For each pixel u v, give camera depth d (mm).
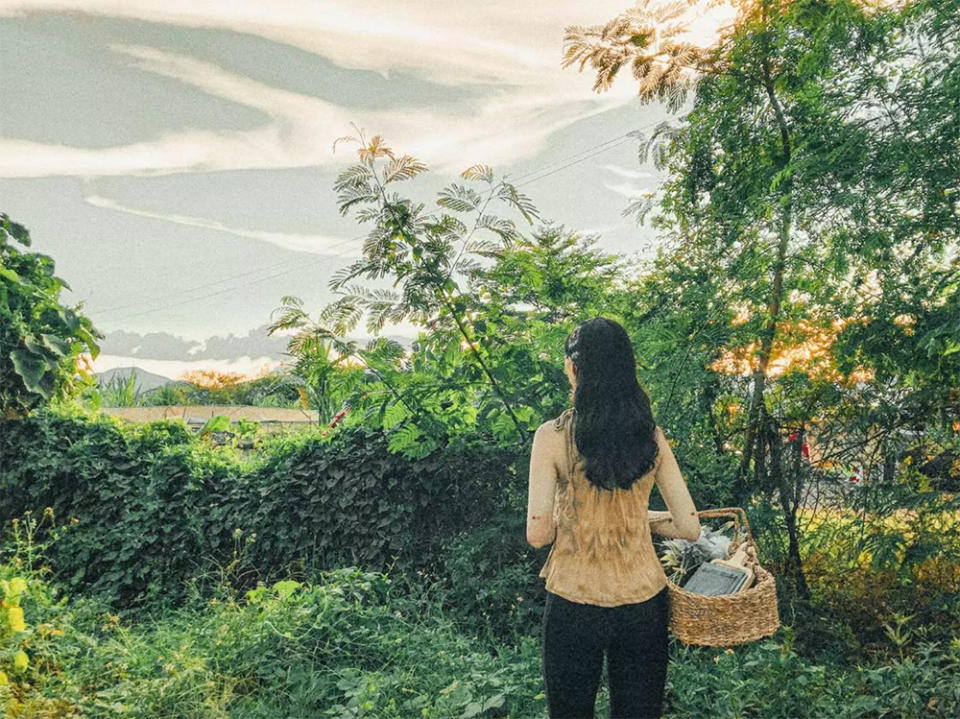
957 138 4426
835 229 4961
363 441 5926
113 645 4566
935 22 4547
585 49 5770
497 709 3867
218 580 6004
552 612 2498
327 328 5176
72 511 6551
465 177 5090
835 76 5176
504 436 5496
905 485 4730
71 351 6914
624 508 2492
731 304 5434
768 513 5121
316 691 3994
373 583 5191
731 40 5652
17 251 7023
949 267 4844
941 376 4660
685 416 5336
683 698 3824
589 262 5738
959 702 3502
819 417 5172
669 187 6230
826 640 4711
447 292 5141
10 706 3652
